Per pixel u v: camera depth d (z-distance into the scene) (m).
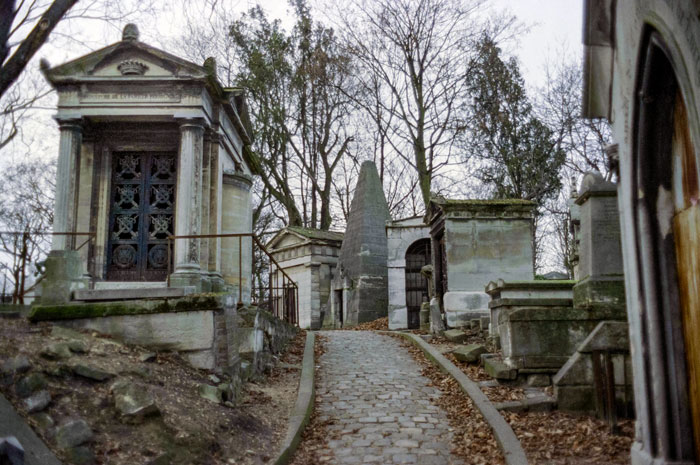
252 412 8.22
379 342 15.32
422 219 23.69
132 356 7.66
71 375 6.45
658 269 5.43
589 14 6.54
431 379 10.93
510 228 17.39
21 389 5.75
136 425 6.04
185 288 9.32
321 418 8.70
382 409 9.11
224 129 14.88
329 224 32.72
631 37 5.52
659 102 5.15
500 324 10.69
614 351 8.29
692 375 5.13
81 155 13.89
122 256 13.94
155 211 14.13
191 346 8.25
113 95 13.55
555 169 28.30
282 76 31.09
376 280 25.70
